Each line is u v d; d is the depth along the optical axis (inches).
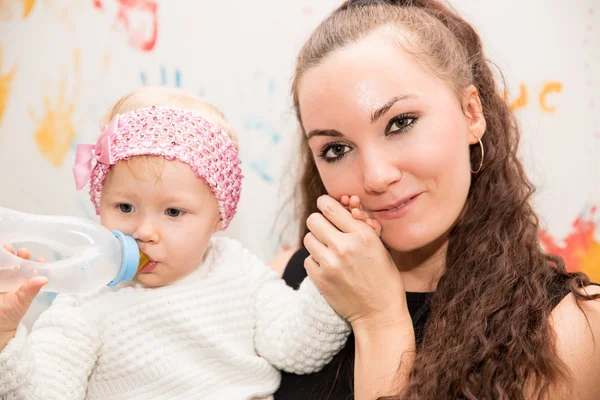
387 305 35.5
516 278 34.4
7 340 28.1
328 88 33.5
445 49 35.3
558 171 53.3
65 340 32.5
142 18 54.1
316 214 38.0
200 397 35.4
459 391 31.5
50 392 30.3
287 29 54.3
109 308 35.4
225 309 38.0
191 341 36.1
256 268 41.9
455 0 52.6
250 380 37.8
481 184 37.9
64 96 54.6
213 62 54.9
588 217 53.6
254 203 56.5
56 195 55.2
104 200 34.7
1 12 54.7
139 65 54.3
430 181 33.7
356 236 35.7
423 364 32.7
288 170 55.1
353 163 35.2
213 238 43.7
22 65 55.0
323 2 53.7
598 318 31.9
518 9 52.3
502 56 52.7
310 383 38.9
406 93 32.8
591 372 31.4
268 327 38.9
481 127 36.9
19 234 30.2
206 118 37.1
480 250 36.2
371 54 33.1
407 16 35.7
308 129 35.7
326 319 37.0
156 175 33.6
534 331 31.8
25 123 55.3
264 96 55.1
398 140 33.4
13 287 30.0
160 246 34.5
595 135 52.9
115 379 34.8
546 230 53.3
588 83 52.4
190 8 54.3
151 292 36.3
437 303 36.2
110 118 38.4
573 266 53.9
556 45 52.3
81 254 31.2
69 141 54.7
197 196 35.1
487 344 32.0
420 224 34.5
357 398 34.4
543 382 30.8
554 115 53.0
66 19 54.2
